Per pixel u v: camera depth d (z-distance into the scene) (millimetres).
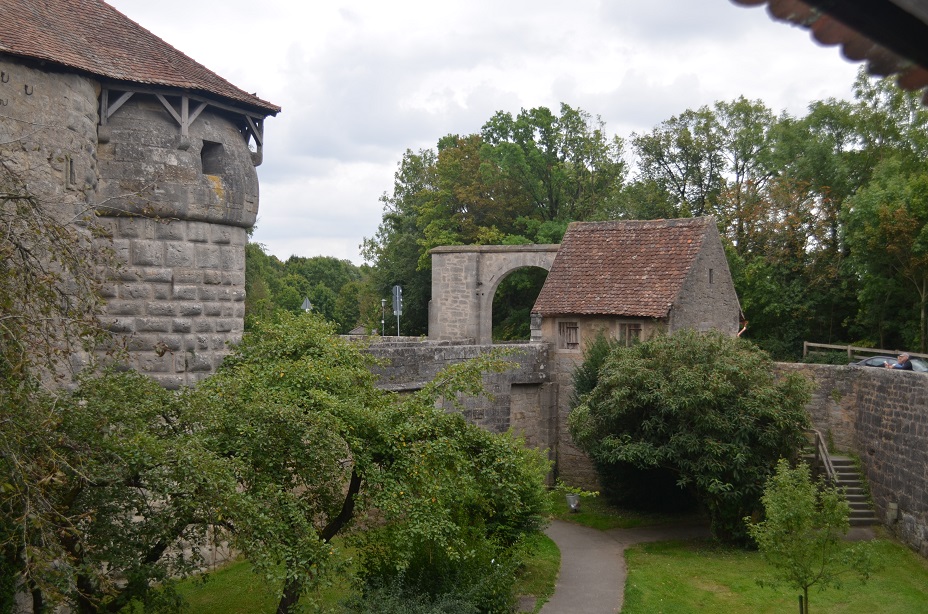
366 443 11211
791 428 20516
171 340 15953
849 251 39781
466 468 11750
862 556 13844
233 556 16859
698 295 26078
